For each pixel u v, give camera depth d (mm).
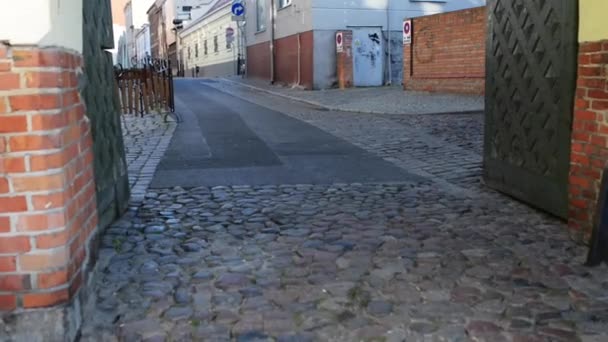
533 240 4594
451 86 17234
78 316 3139
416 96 17312
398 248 4453
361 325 3244
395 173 7414
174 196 6180
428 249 4426
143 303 3520
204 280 3867
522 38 5488
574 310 3375
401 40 22141
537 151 5340
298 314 3375
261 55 28297
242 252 4406
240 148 9383
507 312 3365
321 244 4570
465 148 9211
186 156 8641
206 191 6410
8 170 2779
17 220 2818
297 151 9117
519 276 3873
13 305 2873
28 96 2746
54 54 2812
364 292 3658
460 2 22750
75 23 3250
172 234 4848
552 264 4074
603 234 4004
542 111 5199
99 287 3740
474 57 16234
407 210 5570
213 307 3465
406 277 3885
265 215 5434
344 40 21156
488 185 6480
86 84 4074
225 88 26125
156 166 7832
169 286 3766
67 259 2951
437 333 3146
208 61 42875
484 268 4020
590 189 4324
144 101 14094
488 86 6379
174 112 14227
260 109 16359
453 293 3625
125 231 4914
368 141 10125
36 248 2852
